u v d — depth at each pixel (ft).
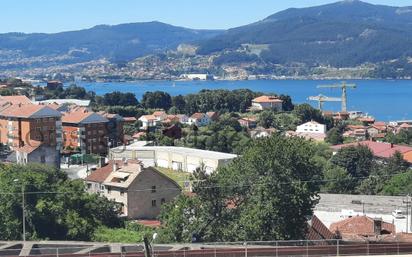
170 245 156.56
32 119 529.04
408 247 153.07
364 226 228.02
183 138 583.17
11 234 209.05
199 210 197.16
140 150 488.44
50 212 218.38
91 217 242.17
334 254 148.97
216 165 431.02
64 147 572.92
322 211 305.32
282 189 195.11
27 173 237.66
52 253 150.71
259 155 202.39
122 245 155.53
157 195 312.29
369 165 472.85
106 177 323.16
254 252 147.23
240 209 198.70
